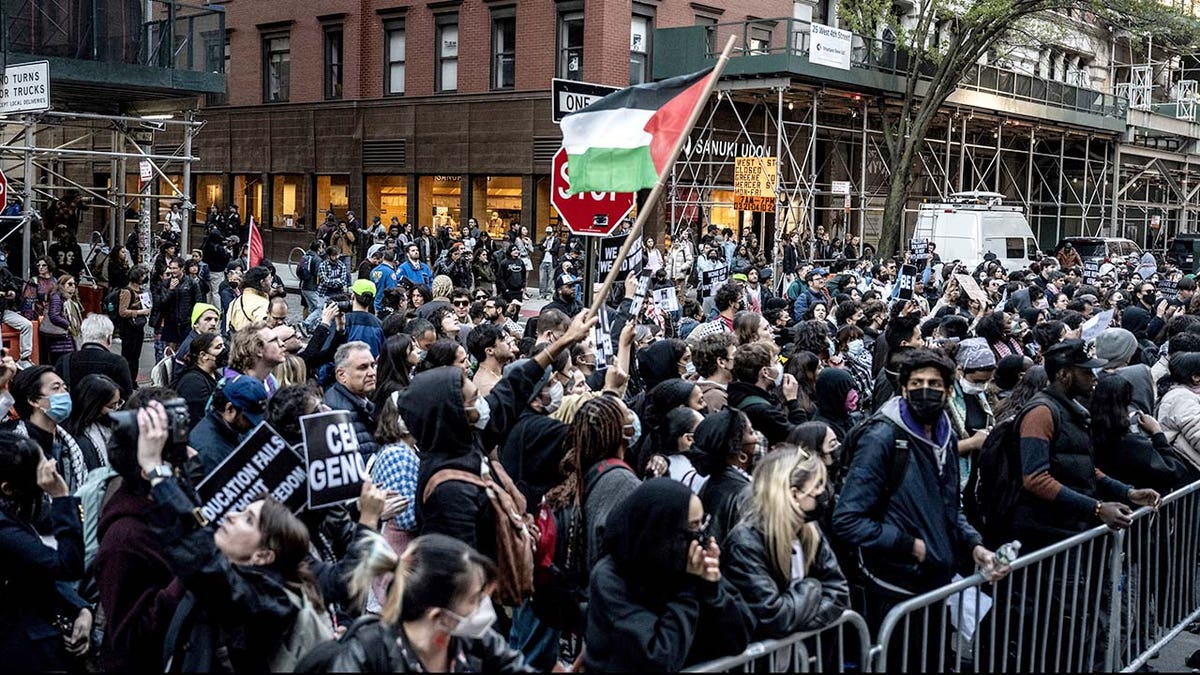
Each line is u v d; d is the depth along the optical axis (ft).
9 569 13.92
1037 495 18.06
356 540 12.95
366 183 106.52
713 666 12.63
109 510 13.34
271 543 12.08
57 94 63.16
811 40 84.23
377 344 32.76
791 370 25.57
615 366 19.54
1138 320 38.14
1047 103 110.52
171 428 12.45
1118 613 19.10
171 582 12.94
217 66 63.05
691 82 22.57
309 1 108.06
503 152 96.02
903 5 106.01
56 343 43.14
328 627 12.74
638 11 92.07
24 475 14.29
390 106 103.35
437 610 10.53
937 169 116.98
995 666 17.46
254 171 114.83
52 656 14.30
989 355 23.27
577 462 15.93
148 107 68.08
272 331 21.45
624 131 22.79
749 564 13.79
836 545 17.22
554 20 92.12
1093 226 131.23
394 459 16.98
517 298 77.82
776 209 86.28
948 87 91.45
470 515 14.69
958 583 15.87
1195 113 135.95
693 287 79.46
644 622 12.09
